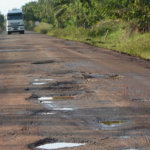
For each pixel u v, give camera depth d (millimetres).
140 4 32125
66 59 17922
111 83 11188
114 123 6758
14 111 7754
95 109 7848
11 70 14320
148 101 8664
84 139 5824
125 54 21281
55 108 7977
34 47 26391
